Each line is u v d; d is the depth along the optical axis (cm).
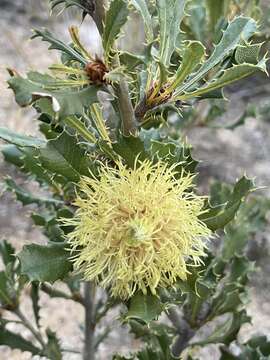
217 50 14
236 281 22
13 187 20
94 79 12
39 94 11
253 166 52
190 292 13
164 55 14
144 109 14
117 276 13
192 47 12
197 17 21
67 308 41
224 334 21
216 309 21
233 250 23
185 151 14
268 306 42
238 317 21
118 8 12
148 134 15
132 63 12
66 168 13
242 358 22
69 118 14
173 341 22
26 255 13
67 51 13
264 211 24
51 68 12
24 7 60
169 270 13
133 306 13
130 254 13
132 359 19
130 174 13
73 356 37
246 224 24
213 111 28
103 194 13
